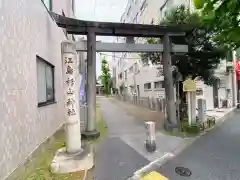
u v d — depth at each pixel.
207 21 2.97
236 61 17.16
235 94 17.62
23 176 3.96
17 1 4.28
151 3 17.23
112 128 8.96
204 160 4.90
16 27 4.21
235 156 5.14
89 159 4.41
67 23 7.16
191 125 8.23
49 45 7.09
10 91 3.84
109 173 4.14
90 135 6.94
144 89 19.95
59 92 8.78
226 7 2.69
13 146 3.86
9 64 3.84
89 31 7.50
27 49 4.83
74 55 4.92
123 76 32.91
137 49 8.17
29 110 4.84
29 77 4.91
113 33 7.92
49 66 7.39
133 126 9.38
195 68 9.64
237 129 8.50
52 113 7.32
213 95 15.34
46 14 6.66
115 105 22.58
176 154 5.36
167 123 8.30
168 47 8.33
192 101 8.30
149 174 4.10
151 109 16.84
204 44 9.05
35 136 5.21
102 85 58.03
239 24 2.84
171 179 3.89
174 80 10.07
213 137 7.16
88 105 7.34
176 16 9.27
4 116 3.56
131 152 5.51
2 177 3.38
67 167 4.14
